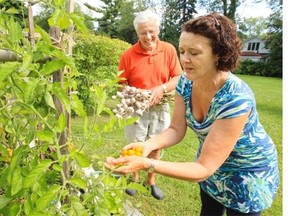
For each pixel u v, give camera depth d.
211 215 1.90
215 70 1.29
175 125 1.72
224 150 1.29
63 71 1.00
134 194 2.96
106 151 2.94
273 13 26.03
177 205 2.93
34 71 0.83
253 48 36.25
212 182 1.62
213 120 1.39
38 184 0.88
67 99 0.84
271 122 6.77
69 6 1.23
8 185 0.90
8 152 1.04
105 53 5.71
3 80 0.80
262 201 1.52
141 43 2.65
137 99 2.22
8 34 0.87
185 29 1.24
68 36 1.03
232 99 1.27
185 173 1.24
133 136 2.83
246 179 1.49
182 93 1.59
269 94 11.65
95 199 1.00
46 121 0.89
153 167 1.21
